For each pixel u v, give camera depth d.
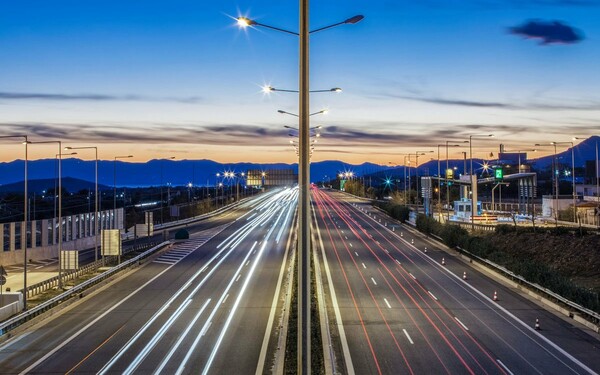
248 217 126.31
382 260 62.09
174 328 33.91
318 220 113.44
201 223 115.38
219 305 40.22
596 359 27.31
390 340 30.77
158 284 49.66
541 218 103.19
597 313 33.72
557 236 64.94
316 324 33.31
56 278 50.81
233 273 54.47
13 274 59.91
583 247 58.38
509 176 106.62
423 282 48.81
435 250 70.62
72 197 157.12
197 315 37.25
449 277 51.41
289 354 27.41
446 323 34.56
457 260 62.19
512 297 42.47
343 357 27.67
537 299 41.81
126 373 25.59
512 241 70.25
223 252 70.38
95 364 26.98
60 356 28.48
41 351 29.47
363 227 99.88
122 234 95.00
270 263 60.25
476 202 101.31
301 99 19.14
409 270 55.38
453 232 70.19
